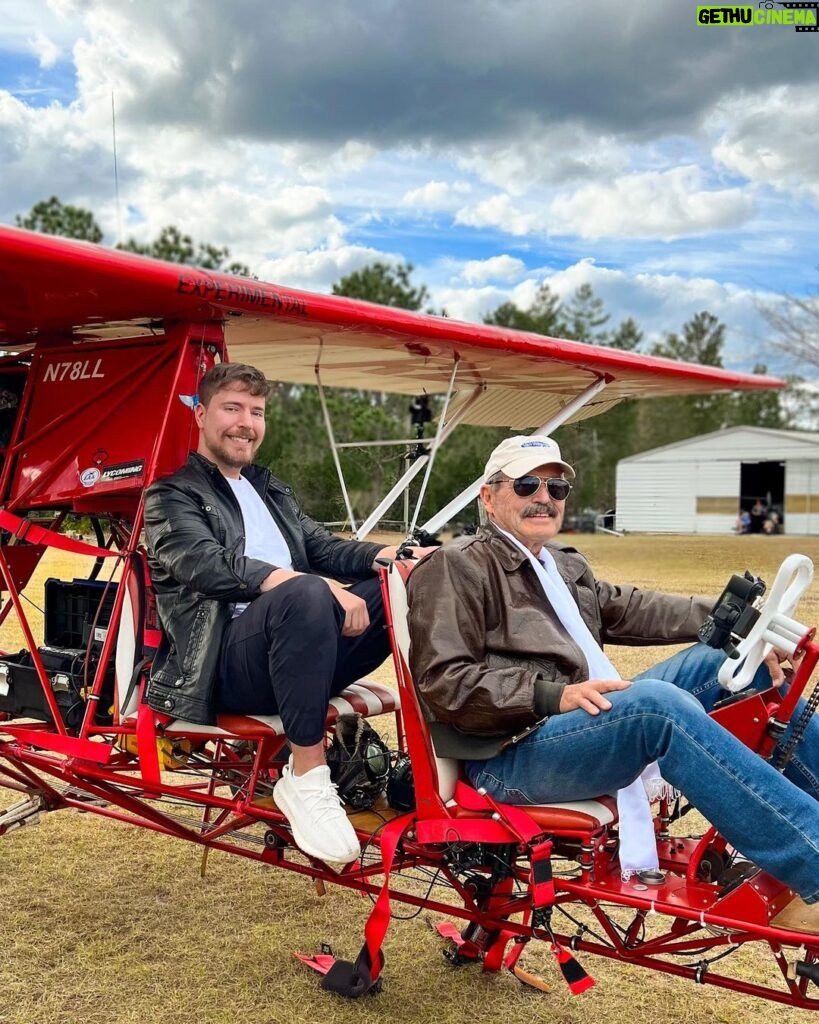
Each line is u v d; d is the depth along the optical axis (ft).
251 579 9.00
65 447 11.07
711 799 7.31
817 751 8.41
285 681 8.70
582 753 7.80
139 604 9.91
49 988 9.51
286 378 16.61
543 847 7.87
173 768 10.34
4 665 11.37
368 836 8.87
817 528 92.68
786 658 8.91
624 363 14.88
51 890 11.82
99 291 9.27
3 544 12.78
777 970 10.16
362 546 11.03
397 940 10.83
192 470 10.01
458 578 8.47
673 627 9.69
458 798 8.52
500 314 125.39
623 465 100.27
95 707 10.10
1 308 10.36
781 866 7.11
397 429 67.92
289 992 9.57
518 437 9.10
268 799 9.56
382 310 11.27
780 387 18.30
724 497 96.22
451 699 8.04
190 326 10.31
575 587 9.60
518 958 10.19
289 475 26.09
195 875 12.42
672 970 7.82
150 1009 9.17
